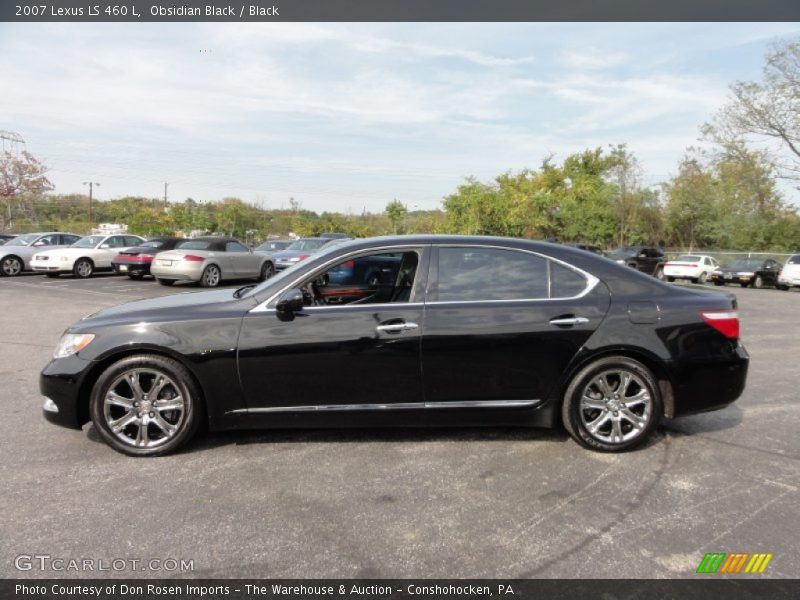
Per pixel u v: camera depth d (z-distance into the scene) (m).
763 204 36.16
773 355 7.20
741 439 4.03
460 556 2.52
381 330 3.59
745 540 2.68
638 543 2.64
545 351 3.65
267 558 2.50
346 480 3.28
